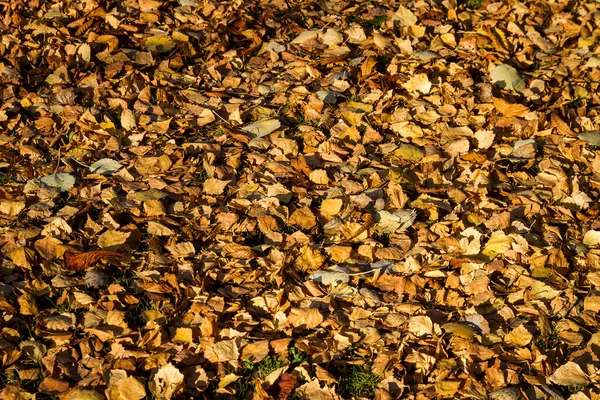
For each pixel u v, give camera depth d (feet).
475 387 6.73
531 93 8.69
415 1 9.69
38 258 7.32
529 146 8.12
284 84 8.72
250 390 6.75
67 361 6.84
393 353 6.89
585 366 6.86
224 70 8.91
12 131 8.25
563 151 8.16
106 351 6.91
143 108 8.43
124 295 7.14
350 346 6.95
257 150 8.14
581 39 9.29
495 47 9.10
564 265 7.35
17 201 7.61
